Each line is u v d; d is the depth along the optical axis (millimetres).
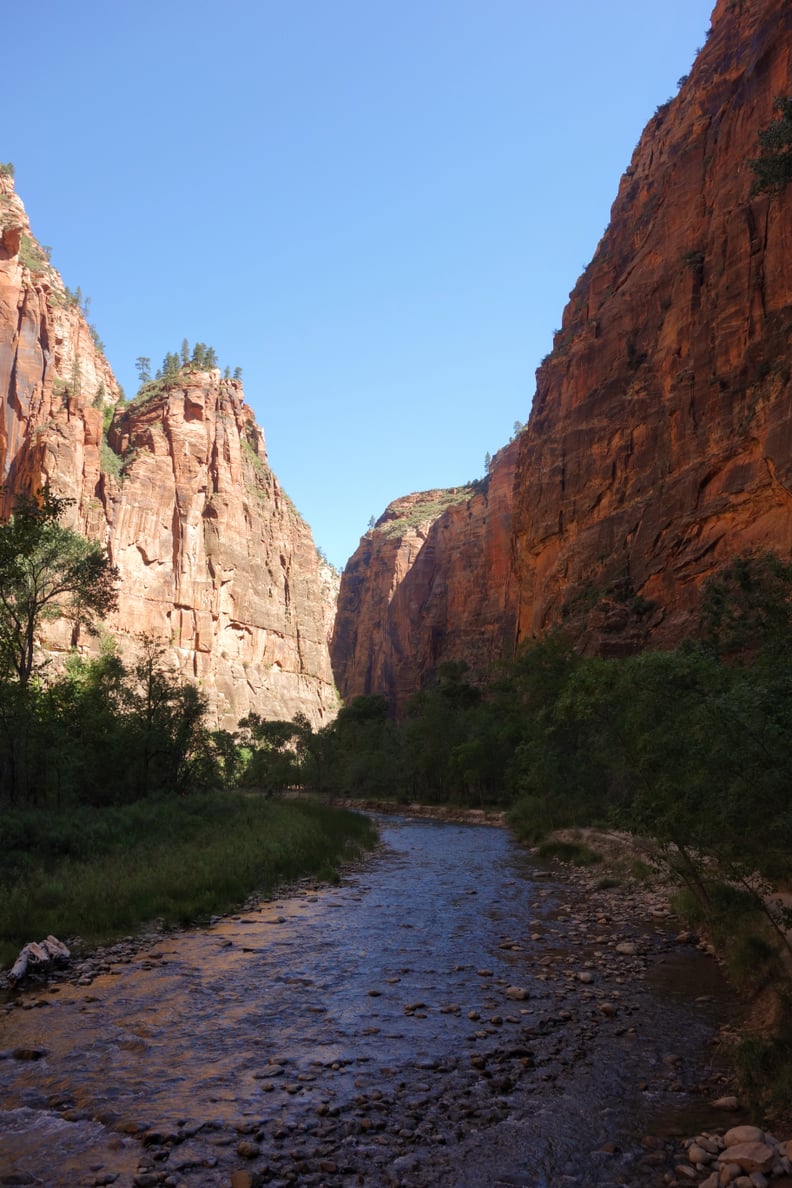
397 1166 6441
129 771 40719
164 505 137750
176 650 131500
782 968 10656
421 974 12500
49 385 126750
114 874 18141
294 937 15031
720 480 58719
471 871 25297
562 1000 11156
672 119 90250
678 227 75750
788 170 47188
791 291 57594
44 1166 6359
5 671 32906
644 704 12867
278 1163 6434
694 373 65438
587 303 97188
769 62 66562
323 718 171500
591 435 80812
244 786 90938
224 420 158625
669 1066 8648
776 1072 7688
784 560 47344
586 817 34469
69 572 35594
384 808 68375
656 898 19188
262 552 165250
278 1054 8922
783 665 10344
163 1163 6406
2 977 11844
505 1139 6941
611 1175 6348
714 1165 6383
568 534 82188
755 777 8656
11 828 21031
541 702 53219
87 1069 8430
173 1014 10297
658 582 63156
